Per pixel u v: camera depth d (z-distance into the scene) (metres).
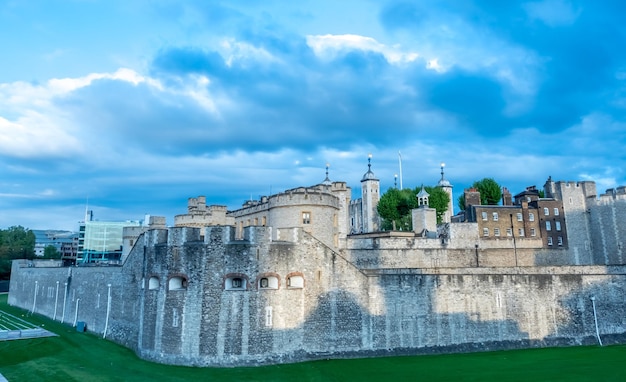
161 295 43.19
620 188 80.75
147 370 39.75
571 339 49.91
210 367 40.41
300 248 44.12
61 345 50.16
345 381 37.06
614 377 38.28
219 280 41.88
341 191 72.31
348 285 45.28
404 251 65.62
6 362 42.94
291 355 42.28
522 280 49.97
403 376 38.50
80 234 141.75
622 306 51.94
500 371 40.03
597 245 81.75
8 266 133.50
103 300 57.91
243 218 68.25
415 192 106.44
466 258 69.12
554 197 85.25
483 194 105.88
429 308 47.03
